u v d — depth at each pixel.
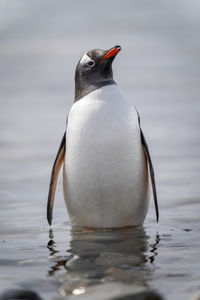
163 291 8.81
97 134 13.05
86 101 13.42
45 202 17.02
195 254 11.07
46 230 13.83
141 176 13.63
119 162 13.17
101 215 13.76
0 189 18.86
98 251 11.60
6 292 8.63
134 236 12.91
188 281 9.29
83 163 13.27
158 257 10.94
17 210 16.06
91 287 9.03
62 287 9.16
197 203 16.14
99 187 13.38
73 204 13.90
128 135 13.14
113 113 13.11
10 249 11.98
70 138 13.45
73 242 12.50
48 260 10.98
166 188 18.20
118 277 9.59
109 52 13.66
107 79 13.83
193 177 19.56
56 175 14.28
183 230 13.33
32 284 9.36
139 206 13.84
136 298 8.41
